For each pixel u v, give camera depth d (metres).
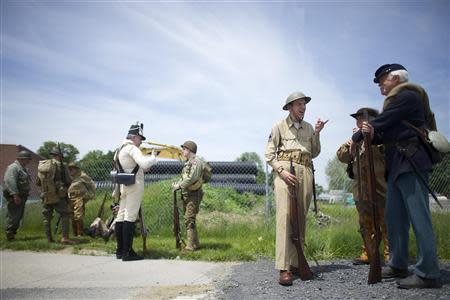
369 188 3.89
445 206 6.85
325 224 7.69
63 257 6.00
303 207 4.28
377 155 4.79
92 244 7.30
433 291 3.31
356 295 3.36
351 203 9.84
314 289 3.64
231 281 4.13
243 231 8.43
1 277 4.57
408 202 3.52
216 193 13.23
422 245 3.41
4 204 10.32
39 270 4.96
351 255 5.69
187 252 6.19
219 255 5.71
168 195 10.46
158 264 5.31
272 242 6.94
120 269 4.98
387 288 3.51
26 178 8.30
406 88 3.67
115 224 5.91
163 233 9.03
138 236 8.67
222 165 15.52
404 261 3.85
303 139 4.39
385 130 3.73
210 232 8.62
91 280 4.38
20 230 9.65
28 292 3.89
